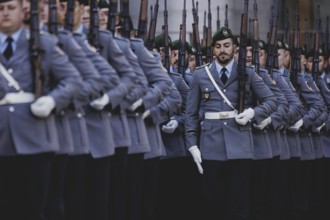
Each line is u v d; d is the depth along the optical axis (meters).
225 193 21.98
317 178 28.05
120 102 18.33
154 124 21.08
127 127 19.08
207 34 26.44
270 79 23.59
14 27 16.03
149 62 20.31
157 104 20.88
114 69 18.56
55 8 16.83
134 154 19.81
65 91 16.02
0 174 16.14
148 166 21.06
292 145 26.06
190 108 22.38
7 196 16.23
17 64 15.98
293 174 26.28
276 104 22.36
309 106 26.44
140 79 19.39
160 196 23.58
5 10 15.91
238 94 21.92
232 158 21.62
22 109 15.94
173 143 23.31
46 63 16.09
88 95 16.98
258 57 23.53
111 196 19.16
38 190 16.14
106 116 18.30
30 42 15.90
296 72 26.38
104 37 18.50
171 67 24.73
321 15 40.72
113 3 19.36
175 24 37.44
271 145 24.02
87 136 17.75
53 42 16.19
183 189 23.73
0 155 15.99
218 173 21.92
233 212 21.77
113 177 19.08
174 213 23.72
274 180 24.31
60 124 16.88
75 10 18.33
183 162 23.67
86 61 17.09
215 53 22.16
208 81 22.11
